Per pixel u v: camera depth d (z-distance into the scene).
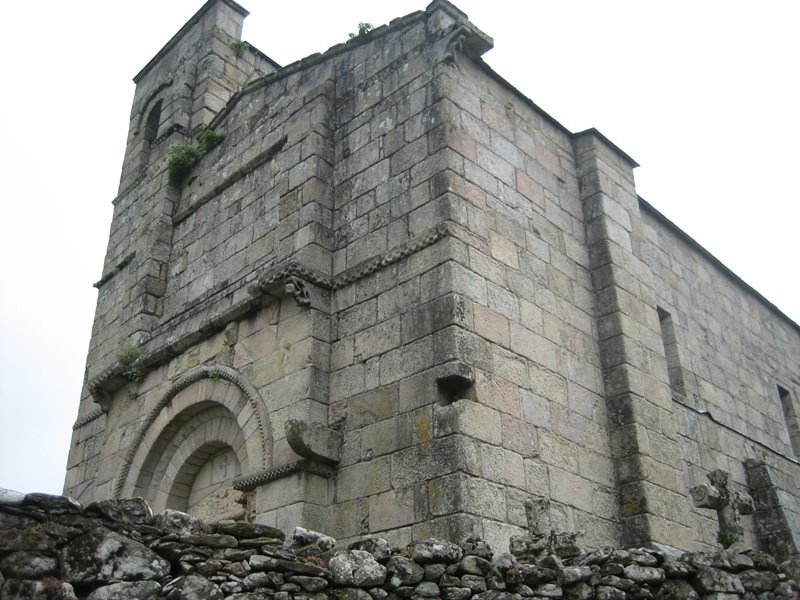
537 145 12.91
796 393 19.28
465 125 11.56
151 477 12.99
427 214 10.84
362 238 11.57
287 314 11.52
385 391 10.16
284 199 12.80
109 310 16.44
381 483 9.64
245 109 15.05
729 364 17.00
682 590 8.34
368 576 6.84
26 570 5.43
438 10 12.21
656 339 12.74
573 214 13.00
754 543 14.57
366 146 12.26
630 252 13.21
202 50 18.48
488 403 9.74
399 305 10.55
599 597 7.84
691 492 11.46
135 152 18.42
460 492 8.85
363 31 13.35
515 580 7.58
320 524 9.89
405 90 12.07
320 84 13.33
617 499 11.01
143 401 13.56
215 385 12.20
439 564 7.33
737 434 15.52
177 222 15.62
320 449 10.05
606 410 11.62
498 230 11.27
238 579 6.24
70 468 15.12
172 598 5.86
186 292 14.41
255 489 10.58
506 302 10.80
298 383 10.82
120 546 5.86
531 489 9.77
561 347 11.39
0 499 5.54
